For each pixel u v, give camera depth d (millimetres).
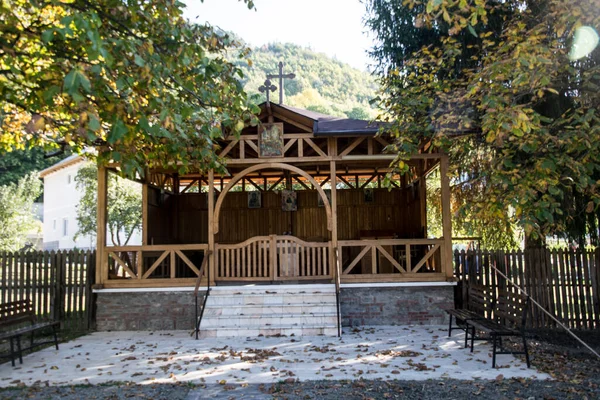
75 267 11227
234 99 7438
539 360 7395
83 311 11156
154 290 10781
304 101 52469
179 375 6719
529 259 10680
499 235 12805
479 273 10945
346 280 10758
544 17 8156
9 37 6133
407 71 10617
